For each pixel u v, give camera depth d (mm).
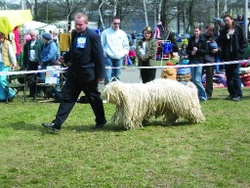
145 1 37938
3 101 11375
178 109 7441
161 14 37438
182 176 4992
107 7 36531
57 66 11422
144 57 10531
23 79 12609
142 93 7277
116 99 7121
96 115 7488
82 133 7199
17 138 6938
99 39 7113
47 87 11516
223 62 10367
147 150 6086
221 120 8023
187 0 40719
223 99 10812
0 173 5203
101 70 7168
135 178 4930
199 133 7039
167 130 7281
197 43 10633
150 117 7602
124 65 24859
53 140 6770
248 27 20438
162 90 7371
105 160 5629
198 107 7695
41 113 9320
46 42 11844
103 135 7016
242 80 14109
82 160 5660
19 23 14688
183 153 5902
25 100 11406
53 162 5598
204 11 45844
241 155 5758
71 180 4910
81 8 41062
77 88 7285
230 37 10414
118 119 7281
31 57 12211
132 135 6969
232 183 4750
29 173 5180
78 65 7102
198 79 10477
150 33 10531
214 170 5184
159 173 5102
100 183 4809
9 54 11375
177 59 29344
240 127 7426
